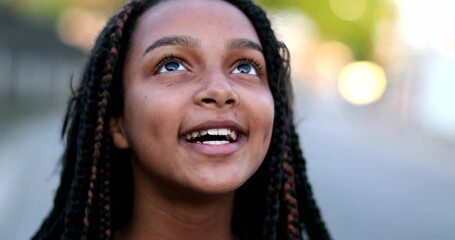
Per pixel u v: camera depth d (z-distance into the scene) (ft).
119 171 6.49
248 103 5.83
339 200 29.22
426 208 30.35
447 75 86.84
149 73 5.93
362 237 22.66
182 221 6.14
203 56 5.88
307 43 132.05
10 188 24.25
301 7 74.49
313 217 6.97
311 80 140.56
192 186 5.64
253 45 6.12
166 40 5.89
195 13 6.04
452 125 85.20
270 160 6.40
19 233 18.79
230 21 6.09
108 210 6.06
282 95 6.53
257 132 5.88
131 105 5.99
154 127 5.73
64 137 6.87
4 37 55.11
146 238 6.26
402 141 69.41
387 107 106.42
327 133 65.10
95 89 6.14
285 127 6.48
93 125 6.13
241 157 5.77
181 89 5.73
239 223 6.78
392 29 95.09
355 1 81.25
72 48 76.02
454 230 25.82
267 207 6.38
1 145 33.78
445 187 38.45
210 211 6.17
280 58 6.48
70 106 6.85
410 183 38.34
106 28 6.37
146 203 6.24
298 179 6.84
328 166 40.29
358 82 119.44
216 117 5.61
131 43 6.16
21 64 62.95
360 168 41.78
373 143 61.93
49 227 6.63
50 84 76.48
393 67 103.24
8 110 53.42
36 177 26.66
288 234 6.47
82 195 6.06
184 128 5.66
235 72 6.06
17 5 55.62
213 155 5.64
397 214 27.78
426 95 88.89
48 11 67.00
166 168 5.73
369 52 94.89
